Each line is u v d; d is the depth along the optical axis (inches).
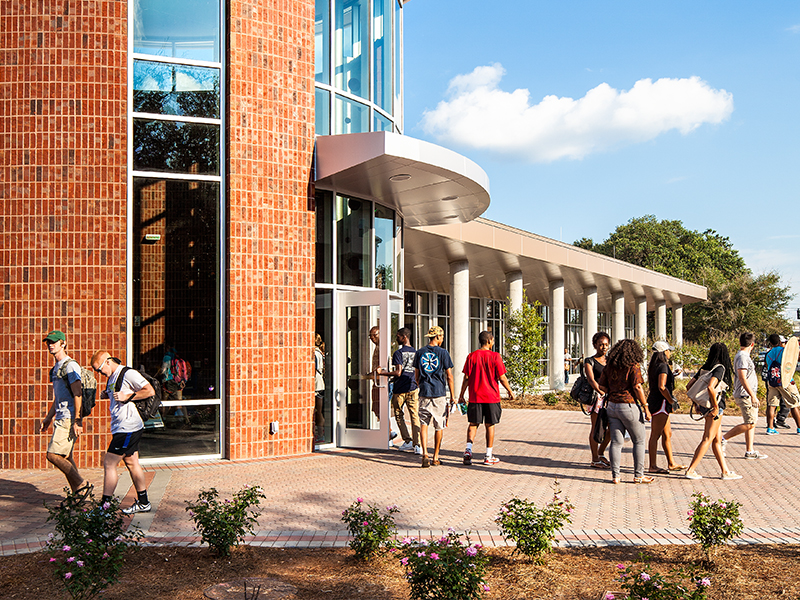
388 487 315.6
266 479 333.4
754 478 338.6
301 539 231.3
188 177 389.7
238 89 397.7
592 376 367.9
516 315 869.8
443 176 430.9
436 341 382.6
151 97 386.3
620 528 242.2
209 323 390.3
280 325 402.9
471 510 270.7
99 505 202.8
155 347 378.9
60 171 366.9
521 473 353.1
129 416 260.4
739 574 194.4
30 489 309.4
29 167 365.1
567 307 1624.0
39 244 363.9
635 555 212.4
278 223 405.4
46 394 359.9
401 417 426.6
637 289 1371.8
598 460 369.4
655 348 356.5
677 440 491.8
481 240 764.6
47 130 367.2
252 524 248.8
